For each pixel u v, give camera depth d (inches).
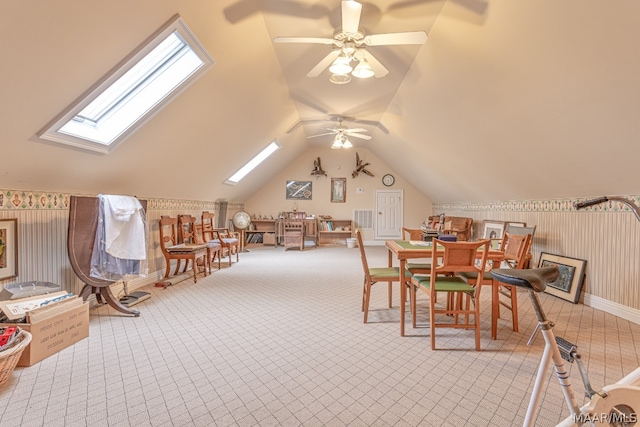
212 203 260.4
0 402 67.4
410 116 185.0
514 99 114.6
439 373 81.2
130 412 65.0
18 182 102.5
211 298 146.2
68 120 91.7
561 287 149.9
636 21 67.4
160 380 77.0
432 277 95.0
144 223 126.1
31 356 82.8
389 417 64.2
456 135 168.4
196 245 185.2
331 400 69.8
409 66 134.5
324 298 147.5
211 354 90.8
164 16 82.3
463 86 127.0
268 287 166.7
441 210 323.6
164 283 166.1
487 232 229.3
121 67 87.3
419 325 114.8
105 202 113.6
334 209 344.8
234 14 96.2
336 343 98.9
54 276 119.1
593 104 94.1
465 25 98.5
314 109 196.5
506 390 73.6
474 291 98.3
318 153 343.3
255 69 130.6
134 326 111.1
